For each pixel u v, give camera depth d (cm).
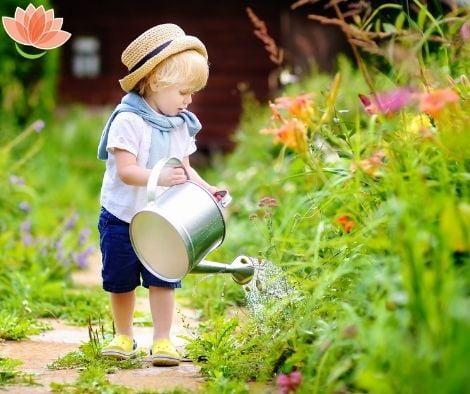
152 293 482
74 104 2127
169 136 488
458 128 379
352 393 356
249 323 463
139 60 477
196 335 553
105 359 472
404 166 393
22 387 411
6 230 937
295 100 422
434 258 314
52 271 806
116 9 2152
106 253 483
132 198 479
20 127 1511
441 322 290
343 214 442
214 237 448
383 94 434
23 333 556
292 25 1845
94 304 676
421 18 472
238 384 393
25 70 1475
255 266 476
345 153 445
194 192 448
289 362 401
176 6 2122
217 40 2098
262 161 1149
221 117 2086
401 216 324
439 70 480
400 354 296
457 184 388
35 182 1384
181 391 393
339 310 388
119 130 473
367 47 491
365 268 385
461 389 268
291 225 536
